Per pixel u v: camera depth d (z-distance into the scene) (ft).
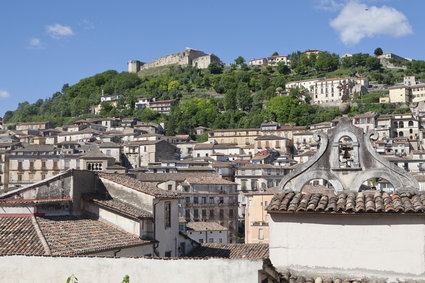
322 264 55.62
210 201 368.48
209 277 49.34
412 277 52.80
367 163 60.90
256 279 47.73
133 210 108.17
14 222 95.81
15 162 515.09
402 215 53.52
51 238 89.92
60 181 109.19
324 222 56.03
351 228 55.11
